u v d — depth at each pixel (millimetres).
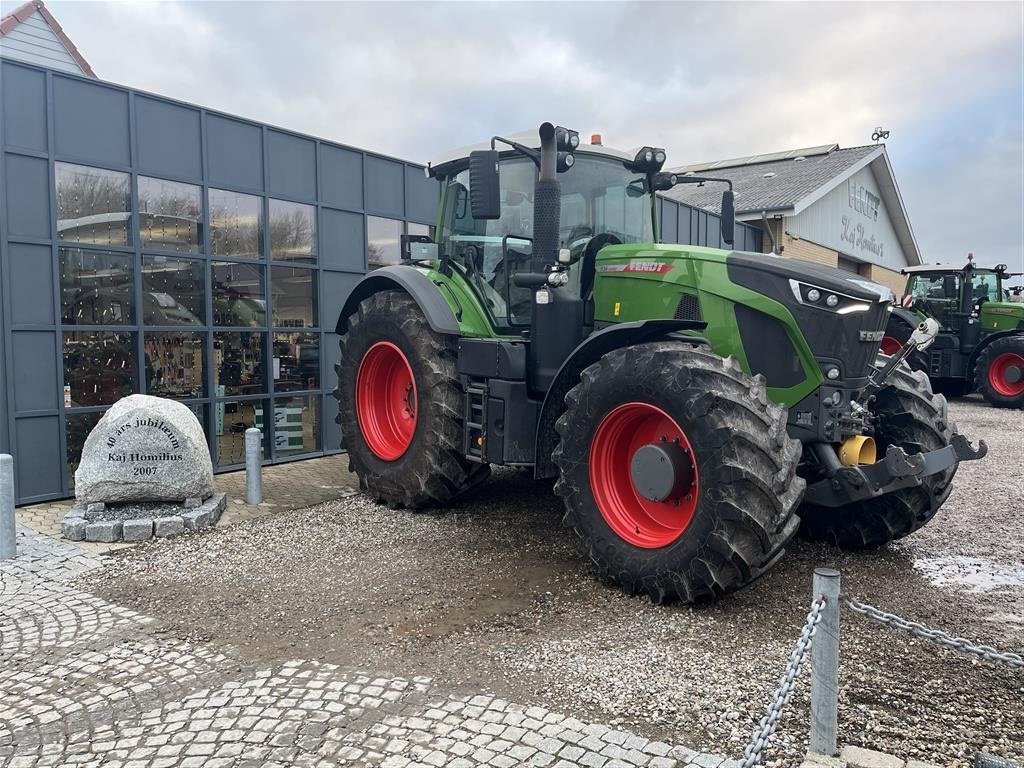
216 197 7082
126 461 5336
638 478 3961
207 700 3051
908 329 13195
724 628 3631
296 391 7922
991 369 13055
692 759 2576
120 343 6430
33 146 5789
